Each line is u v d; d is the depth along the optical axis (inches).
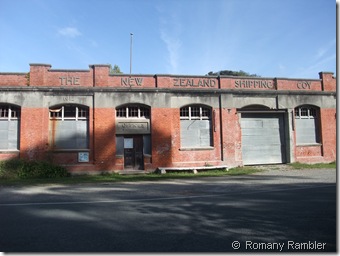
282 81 905.5
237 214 290.5
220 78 855.1
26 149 732.0
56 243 211.0
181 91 817.5
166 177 682.8
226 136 839.7
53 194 442.3
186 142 823.7
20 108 746.2
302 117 925.2
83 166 753.6
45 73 763.4
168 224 257.6
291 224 252.8
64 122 766.5
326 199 359.6
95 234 231.1
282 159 902.4
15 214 302.2
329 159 917.2
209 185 526.3
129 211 310.7
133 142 794.8
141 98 795.4
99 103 772.6
